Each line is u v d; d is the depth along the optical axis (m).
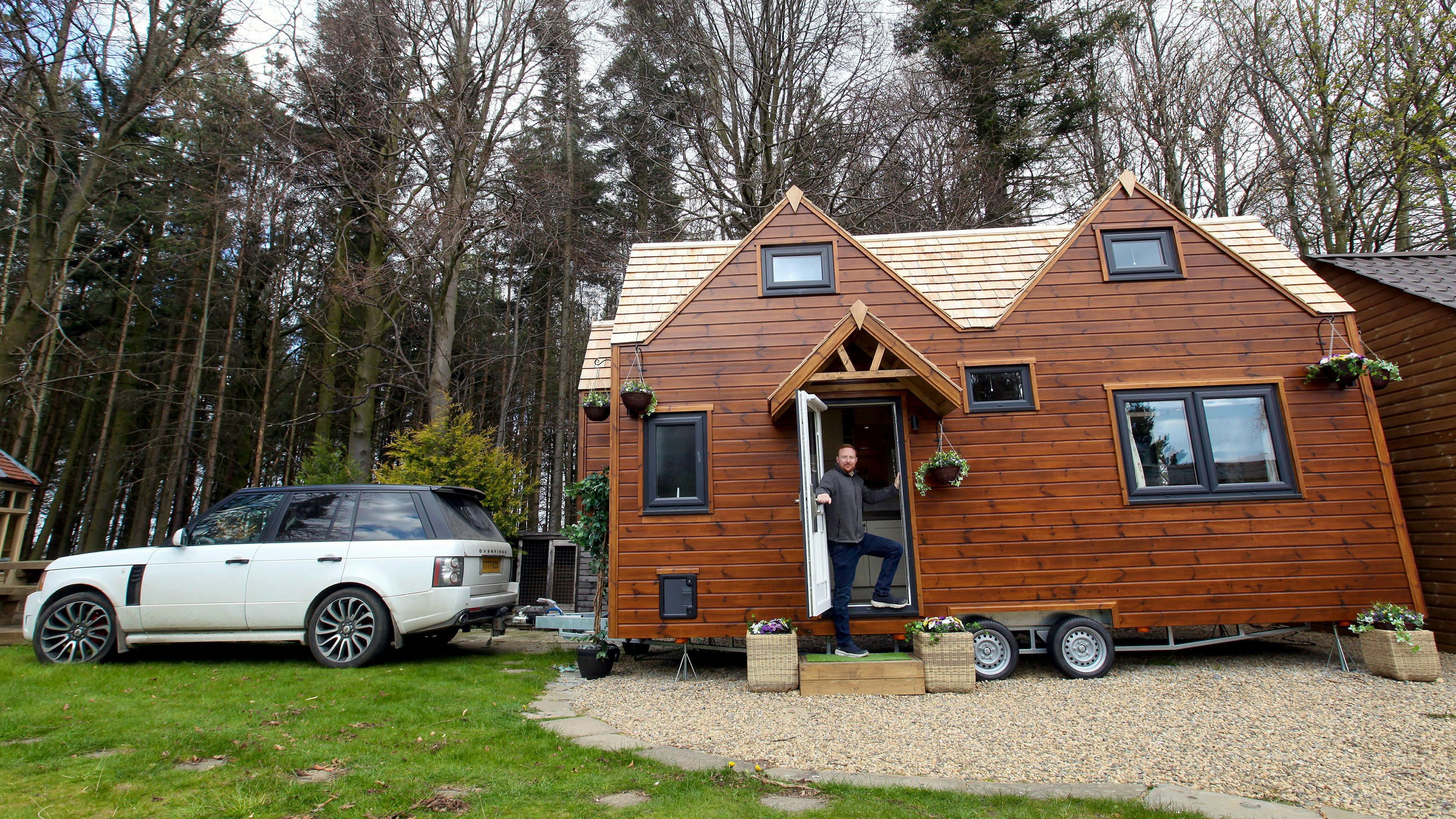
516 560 14.24
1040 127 20.72
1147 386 7.73
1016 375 7.86
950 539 7.39
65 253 13.55
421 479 13.69
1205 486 7.45
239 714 5.10
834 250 8.33
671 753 4.34
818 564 6.59
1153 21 19.58
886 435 9.38
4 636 8.58
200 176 18.61
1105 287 8.02
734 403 7.89
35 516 19.45
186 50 14.65
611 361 8.39
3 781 3.66
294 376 23.33
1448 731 4.69
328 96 17.52
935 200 20.36
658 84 20.56
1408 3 13.77
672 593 7.42
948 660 6.31
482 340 26.77
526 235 19.72
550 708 5.76
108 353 19.44
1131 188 8.33
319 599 7.35
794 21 19.53
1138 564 7.30
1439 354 8.00
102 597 7.38
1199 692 6.06
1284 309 7.88
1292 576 7.23
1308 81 15.97
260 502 7.83
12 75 12.62
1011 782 3.86
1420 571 8.26
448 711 5.29
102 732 4.50
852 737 4.79
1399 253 9.55
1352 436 7.53
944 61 20.42
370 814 3.26
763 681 6.40
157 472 19.58
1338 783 3.78
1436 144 13.27
